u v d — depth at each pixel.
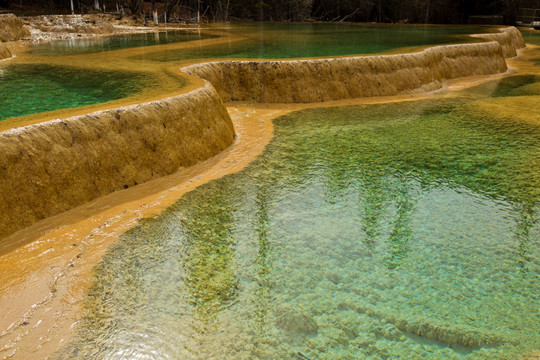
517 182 6.28
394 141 7.95
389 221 5.27
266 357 3.32
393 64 11.69
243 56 11.98
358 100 10.99
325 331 3.57
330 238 4.89
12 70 9.65
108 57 11.52
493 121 9.14
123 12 23.23
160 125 6.31
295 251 4.64
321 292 4.03
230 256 4.54
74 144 5.32
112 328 3.57
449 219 5.31
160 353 3.36
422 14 33.47
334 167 6.77
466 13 33.38
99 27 18.77
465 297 3.99
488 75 14.60
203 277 4.20
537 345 3.46
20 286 3.96
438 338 3.51
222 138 7.44
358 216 5.36
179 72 9.08
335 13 34.53
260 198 5.74
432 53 13.11
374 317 3.73
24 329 3.52
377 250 4.68
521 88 12.60
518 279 4.25
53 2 25.59
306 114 9.70
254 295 3.98
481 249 4.72
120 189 5.73
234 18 30.09
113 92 7.59
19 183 4.75
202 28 22.06
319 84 10.80
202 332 3.55
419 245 4.79
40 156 4.97
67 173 5.19
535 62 17.34
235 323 3.65
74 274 4.15
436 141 7.95
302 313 3.76
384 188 6.10
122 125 5.88
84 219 5.04
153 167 6.14
